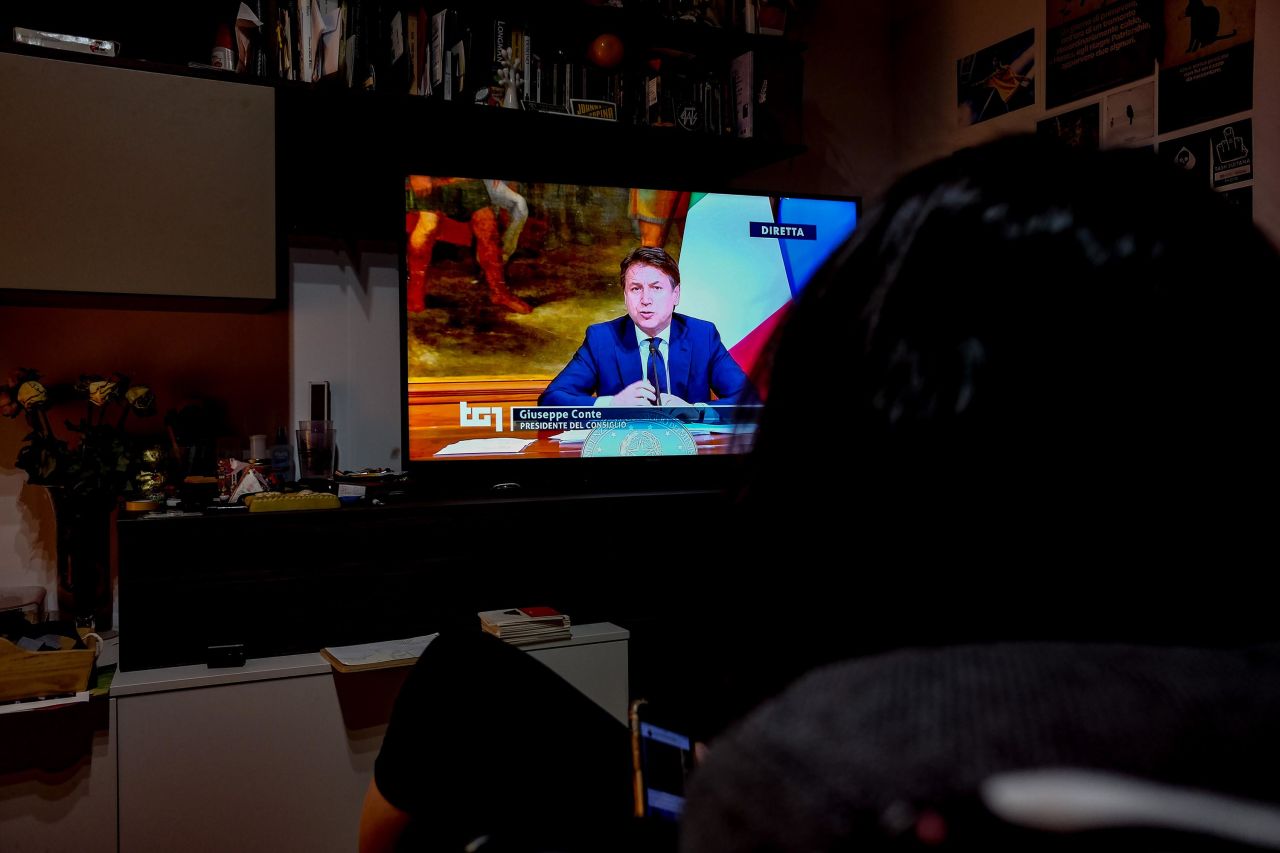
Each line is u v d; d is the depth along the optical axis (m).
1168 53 2.80
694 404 3.02
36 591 2.54
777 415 0.37
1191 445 0.31
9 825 2.02
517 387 2.85
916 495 0.32
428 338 2.76
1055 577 0.31
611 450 2.93
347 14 2.63
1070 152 0.36
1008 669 0.27
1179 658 0.28
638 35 3.09
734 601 0.36
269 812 2.18
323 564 2.46
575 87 2.91
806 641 0.34
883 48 3.79
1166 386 0.31
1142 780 0.22
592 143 3.04
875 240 0.36
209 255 2.41
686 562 2.85
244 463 2.62
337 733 2.25
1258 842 0.19
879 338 0.34
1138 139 2.89
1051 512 0.31
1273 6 2.55
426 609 2.56
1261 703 0.25
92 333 2.64
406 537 2.54
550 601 2.70
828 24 3.68
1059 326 0.31
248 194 2.45
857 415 0.33
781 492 0.35
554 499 2.71
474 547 2.62
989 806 0.21
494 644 0.73
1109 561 0.30
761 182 3.56
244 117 2.45
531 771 0.64
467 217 2.80
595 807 0.64
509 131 2.89
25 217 2.25
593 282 2.92
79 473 2.37
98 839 2.07
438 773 0.65
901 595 0.32
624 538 2.78
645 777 0.60
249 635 2.39
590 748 0.67
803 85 3.52
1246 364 0.32
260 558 2.40
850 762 0.24
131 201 2.34
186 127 2.39
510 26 2.81
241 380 2.79
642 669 2.78
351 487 2.60
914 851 0.21
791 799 0.24
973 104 3.43
